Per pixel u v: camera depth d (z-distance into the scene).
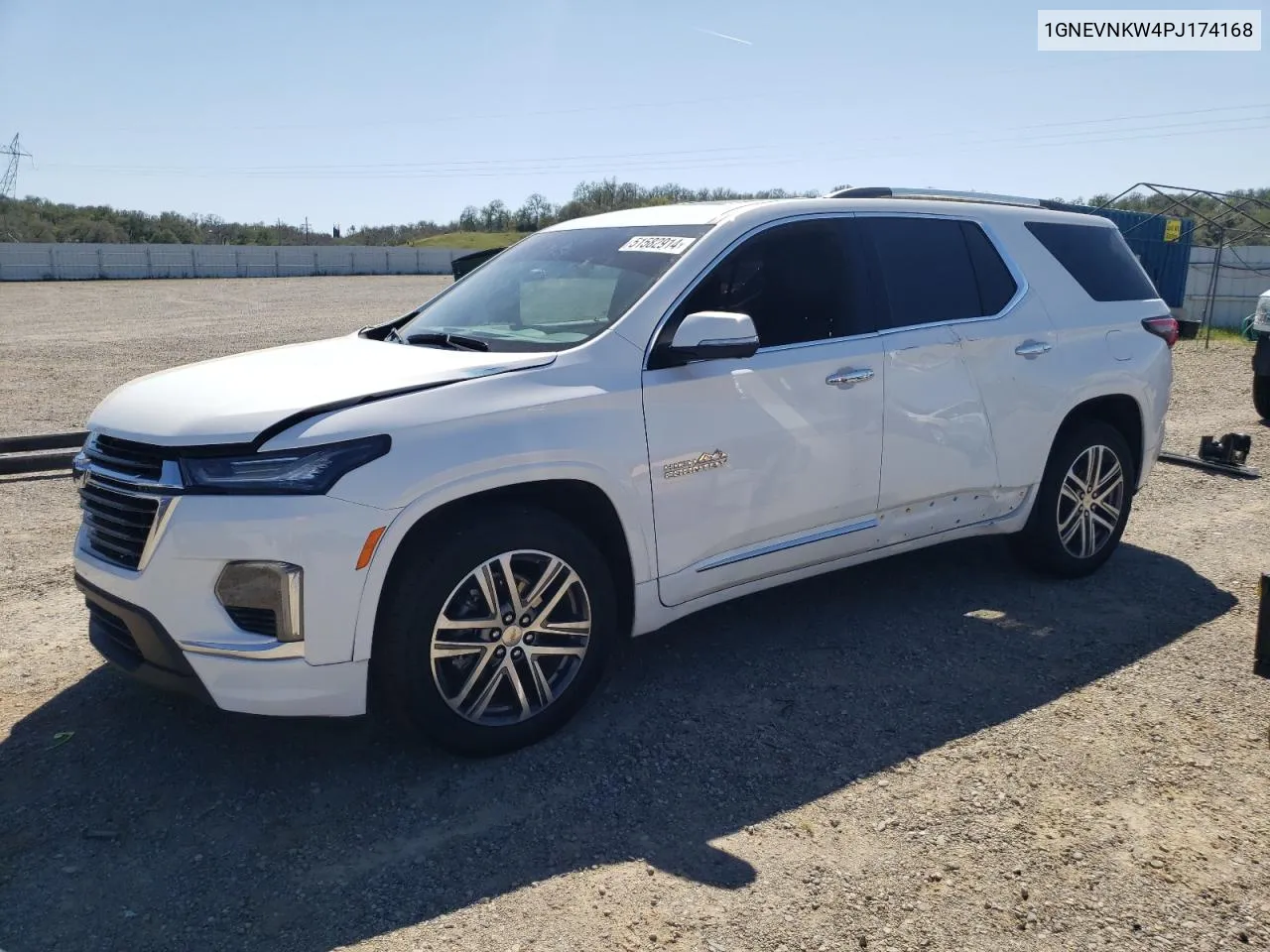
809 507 4.26
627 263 4.20
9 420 10.09
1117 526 5.53
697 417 3.89
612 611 3.80
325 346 4.30
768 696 4.09
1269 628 3.91
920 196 5.00
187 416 3.29
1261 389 9.94
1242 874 2.98
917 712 3.96
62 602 5.04
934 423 4.62
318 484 3.14
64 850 3.05
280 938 2.69
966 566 5.66
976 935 2.71
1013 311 4.99
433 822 3.21
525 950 2.64
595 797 3.36
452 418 3.38
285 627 3.15
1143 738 3.77
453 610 3.43
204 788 3.39
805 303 4.30
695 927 2.73
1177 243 22.27
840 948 2.66
